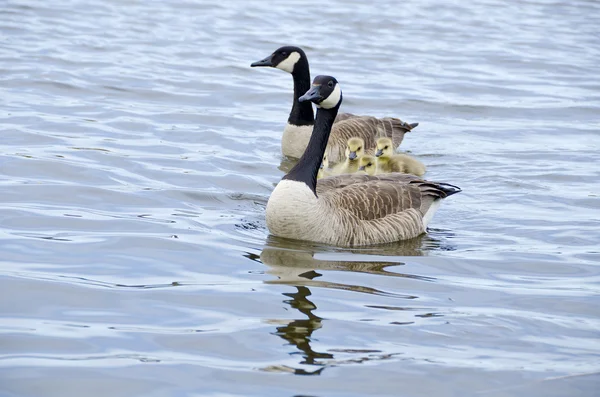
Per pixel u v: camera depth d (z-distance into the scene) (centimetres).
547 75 2942
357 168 1884
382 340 1062
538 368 1008
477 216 1606
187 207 1556
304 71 2006
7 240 1312
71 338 1023
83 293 1146
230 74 2705
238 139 2064
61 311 1094
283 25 3462
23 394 904
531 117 2428
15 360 965
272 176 1802
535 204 1680
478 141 2170
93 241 1336
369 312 1141
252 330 1068
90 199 1540
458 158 2002
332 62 2930
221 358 996
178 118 2194
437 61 3047
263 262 1307
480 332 1098
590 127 2338
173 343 1027
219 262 1293
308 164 1438
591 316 1162
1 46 2769
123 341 1024
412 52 3156
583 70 3025
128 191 1598
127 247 1323
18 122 2006
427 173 1873
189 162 1825
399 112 2444
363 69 2870
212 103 2383
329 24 3534
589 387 966
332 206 1429
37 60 2630
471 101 2566
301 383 950
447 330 1099
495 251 1414
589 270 1335
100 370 955
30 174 1642
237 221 1502
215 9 3672
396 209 1475
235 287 1198
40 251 1281
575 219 1591
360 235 1421
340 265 1317
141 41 3027
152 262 1273
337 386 948
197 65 2770
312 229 1398
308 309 1138
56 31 3058
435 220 1580
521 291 1242
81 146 1862
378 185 1499
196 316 1101
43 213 1445
